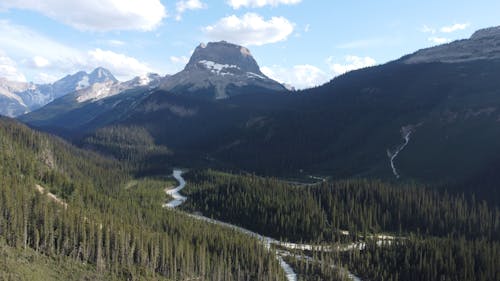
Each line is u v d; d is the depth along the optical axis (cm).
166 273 15362
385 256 17525
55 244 14612
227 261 16725
